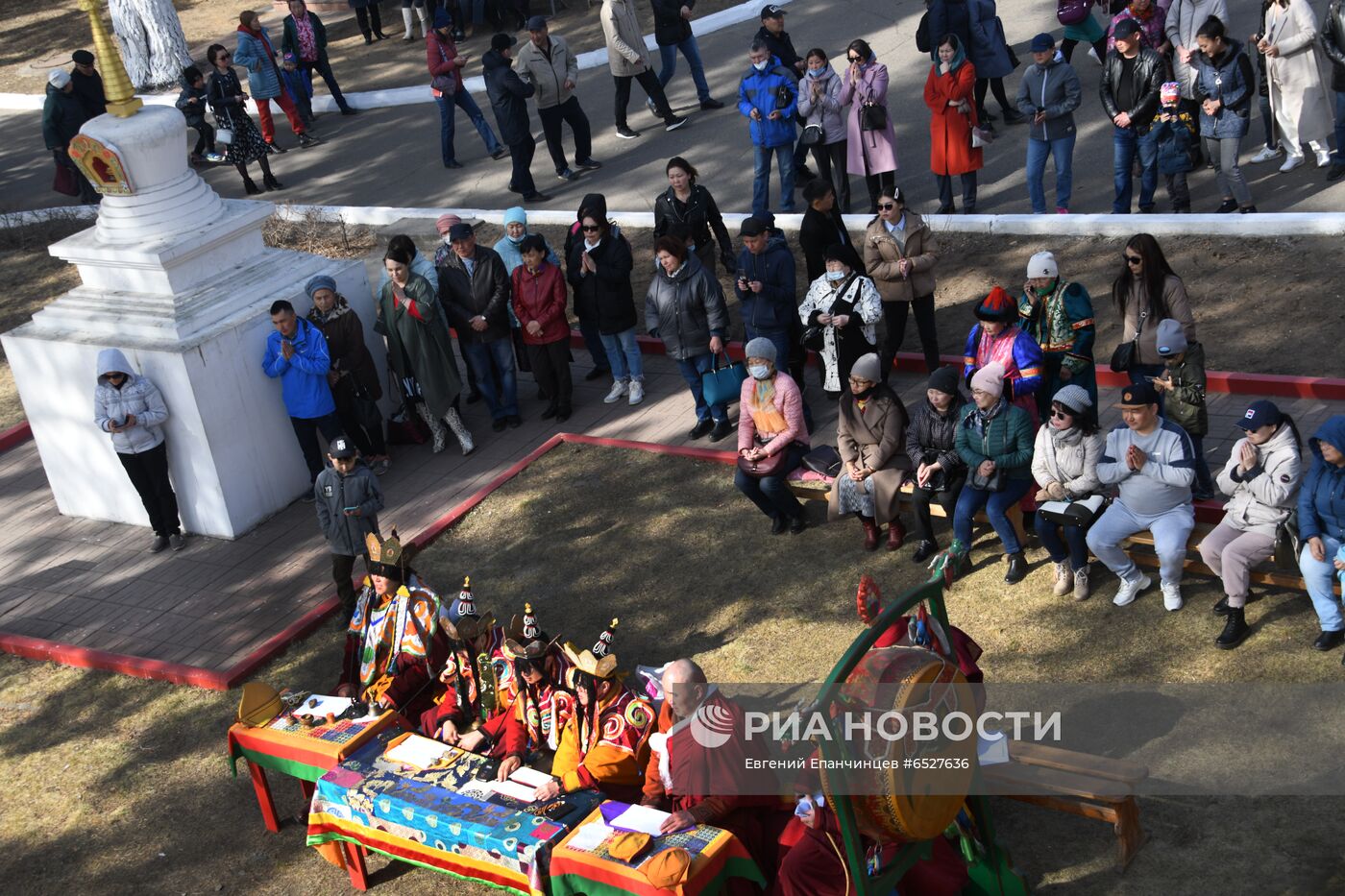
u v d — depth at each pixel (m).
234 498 11.05
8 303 16.64
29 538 11.66
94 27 10.79
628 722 7.04
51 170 21.02
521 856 6.50
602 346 12.68
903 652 5.79
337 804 7.16
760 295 10.82
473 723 7.84
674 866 5.94
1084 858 6.57
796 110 14.30
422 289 11.37
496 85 15.94
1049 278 9.17
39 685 9.66
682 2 17.59
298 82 20.06
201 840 7.87
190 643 9.73
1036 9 18.31
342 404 11.45
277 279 11.56
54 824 8.20
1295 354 10.45
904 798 5.60
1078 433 8.18
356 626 8.30
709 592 9.33
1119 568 8.17
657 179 16.45
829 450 9.73
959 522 8.73
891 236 10.89
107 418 10.55
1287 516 7.52
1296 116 12.78
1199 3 13.12
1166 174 12.55
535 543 10.32
